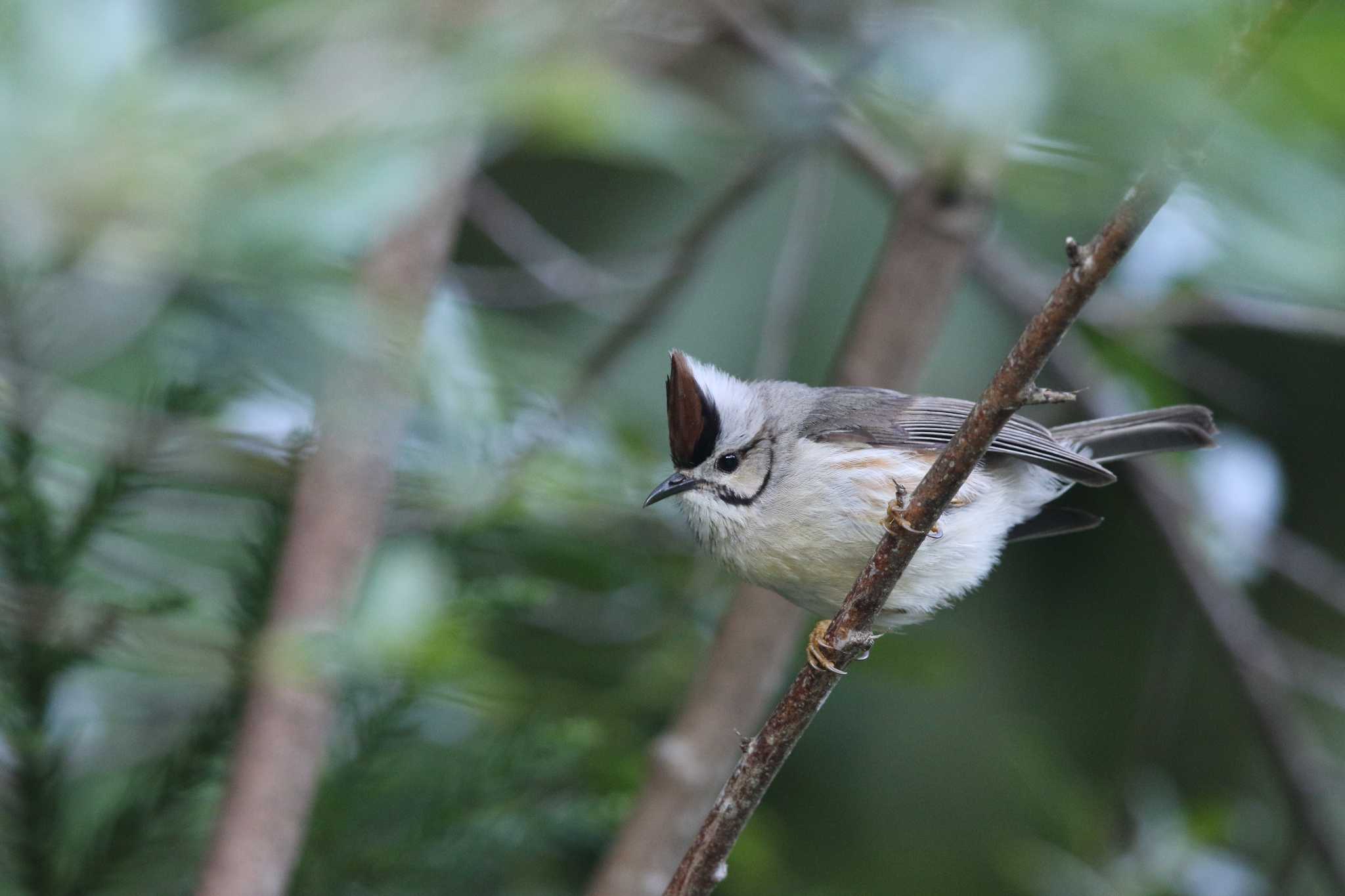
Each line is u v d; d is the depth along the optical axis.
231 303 5.87
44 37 4.84
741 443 8.53
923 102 8.12
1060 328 5.08
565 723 7.79
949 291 9.23
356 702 7.15
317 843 7.14
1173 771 12.95
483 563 8.52
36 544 5.96
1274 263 6.56
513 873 8.89
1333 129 5.88
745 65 10.65
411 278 7.81
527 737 7.53
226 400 6.52
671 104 9.01
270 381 6.67
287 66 6.51
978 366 11.41
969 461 5.39
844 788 11.31
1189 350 12.45
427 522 8.19
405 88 5.49
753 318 11.48
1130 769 11.18
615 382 10.91
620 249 12.37
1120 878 10.45
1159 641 11.44
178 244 4.75
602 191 12.61
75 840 6.94
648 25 9.59
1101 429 9.42
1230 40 4.86
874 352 9.26
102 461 6.43
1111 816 10.92
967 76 6.18
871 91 8.62
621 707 9.05
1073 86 5.48
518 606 7.83
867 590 5.59
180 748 6.86
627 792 8.49
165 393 6.17
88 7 4.98
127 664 6.12
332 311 5.43
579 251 12.48
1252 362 12.80
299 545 7.01
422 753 7.69
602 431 9.55
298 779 6.91
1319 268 6.47
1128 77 5.32
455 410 7.89
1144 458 11.14
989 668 12.15
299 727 6.95
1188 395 13.06
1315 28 5.45
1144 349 11.08
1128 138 5.58
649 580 9.37
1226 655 11.02
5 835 6.24
